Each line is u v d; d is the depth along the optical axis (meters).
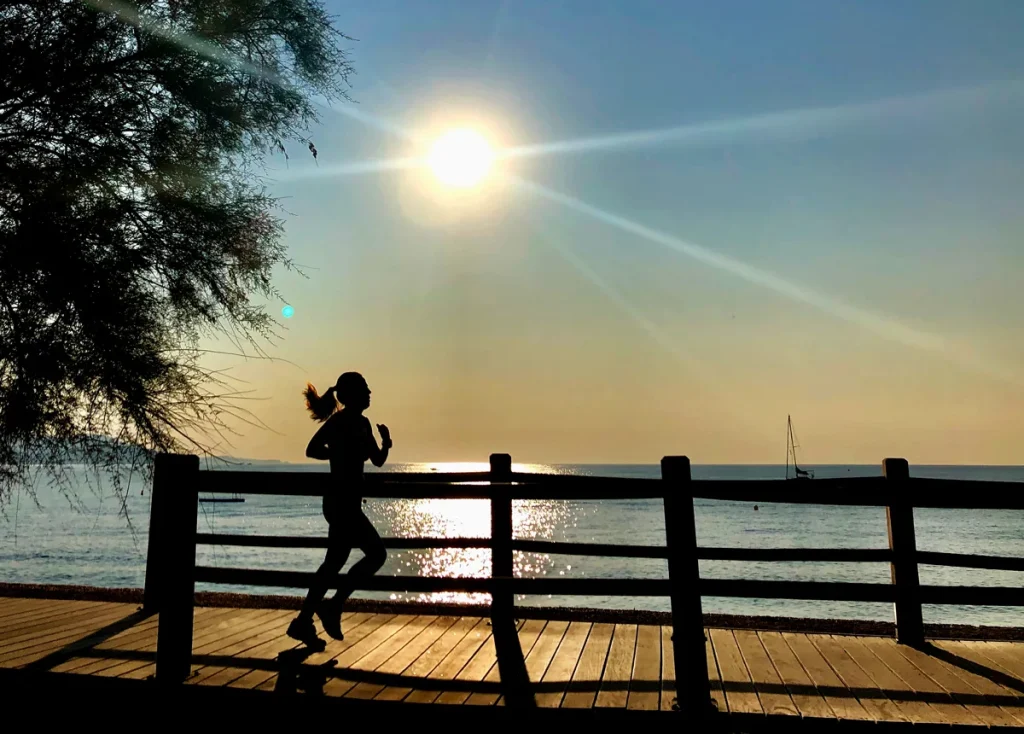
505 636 5.61
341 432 5.20
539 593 4.70
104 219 7.06
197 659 5.11
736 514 66.56
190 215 7.58
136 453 6.92
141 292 7.21
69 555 31.36
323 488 5.10
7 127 7.18
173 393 7.14
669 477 4.68
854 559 5.18
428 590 4.88
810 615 17.00
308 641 5.04
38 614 6.51
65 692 4.66
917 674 4.80
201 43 7.73
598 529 52.97
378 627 6.02
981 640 5.73
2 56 6.86
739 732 4.06
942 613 17.66
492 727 4.19
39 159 7.20
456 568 33.00
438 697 4.36
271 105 8.05
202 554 31.53
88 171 7.09
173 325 7.64
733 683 4.63
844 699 4.32
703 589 4.51
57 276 6.64
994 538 40.38
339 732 4.34
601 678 4.71
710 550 4.59
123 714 4.59
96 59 7.39
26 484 6.68
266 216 8.06
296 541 5.00
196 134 7.82
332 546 5.01
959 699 4.32
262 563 28.92
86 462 6.82
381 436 5.39
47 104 7.23
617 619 6.31
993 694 4.41
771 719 4.07
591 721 4.14
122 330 6.91
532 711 4.18
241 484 5.10
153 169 7.54
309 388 5.63
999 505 4.96
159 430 6.96
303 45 8.16
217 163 7.92
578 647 5.42
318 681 4.64
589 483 4.93
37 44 7.02
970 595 4.53
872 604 19.05
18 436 6.58
